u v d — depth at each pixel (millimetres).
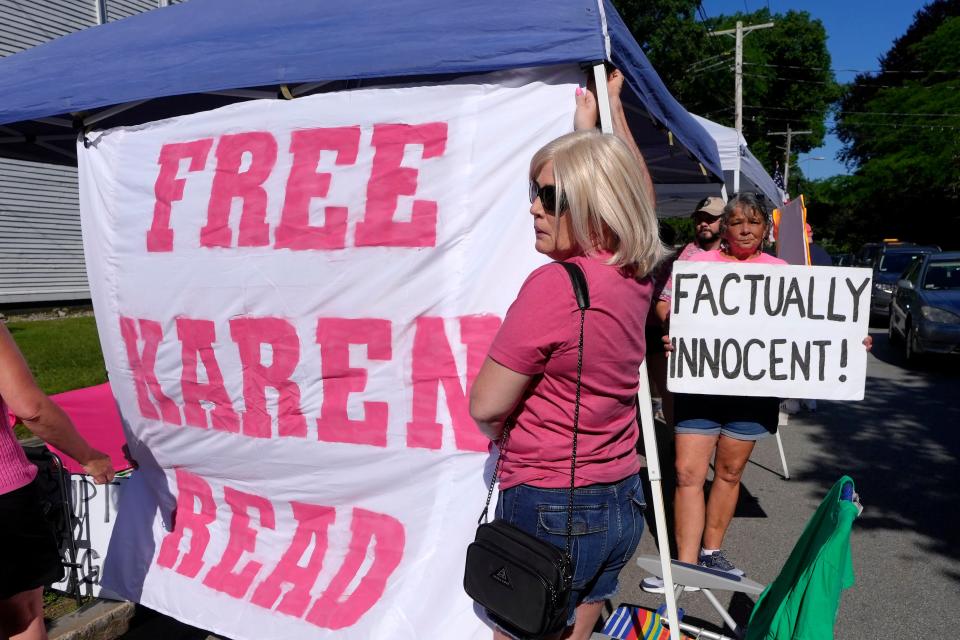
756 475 5469
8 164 13586
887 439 6410
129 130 3199
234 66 2838
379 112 2701
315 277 2742
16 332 11922
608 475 1743
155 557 3102
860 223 45500
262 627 2699
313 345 2756
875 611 3398
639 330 1789
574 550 1719
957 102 35031
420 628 2439
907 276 11680
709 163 4898
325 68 2633
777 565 3877
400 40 2617
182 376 3031
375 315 2656
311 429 2781
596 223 1700
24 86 3414
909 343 10203
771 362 2682
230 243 2900
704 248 4414
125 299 3162
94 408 5098
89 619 3105
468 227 2561
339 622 2557
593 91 2504
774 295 2664
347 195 2707
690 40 30156
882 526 4434
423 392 2604
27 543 2070
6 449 2047
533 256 2473
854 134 44844
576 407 1686
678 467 3299
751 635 2363
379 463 2674
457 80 2621
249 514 2951
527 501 1737
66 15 14242
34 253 14211
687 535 3260
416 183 2623
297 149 2818
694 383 2703
